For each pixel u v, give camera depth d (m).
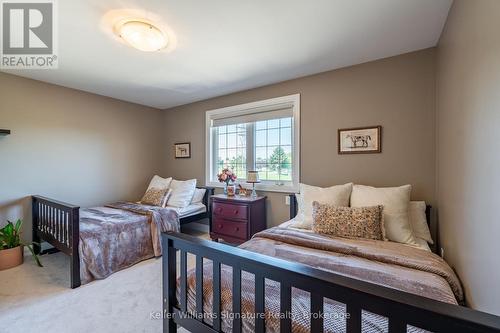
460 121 1.46
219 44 2.19
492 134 1.02
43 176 3.14
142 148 4.32
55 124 3.26
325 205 2.20
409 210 2.14
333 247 1.69
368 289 0.70
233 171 3.78
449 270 1.47
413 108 2.35
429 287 1.21
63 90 3.33
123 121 4.05
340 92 2.74
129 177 4.13
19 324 1.69
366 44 2.21
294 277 0.84
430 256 1.63
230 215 3.16
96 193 3.69
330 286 0.76
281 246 1.79
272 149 3.38
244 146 3.66
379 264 1.47
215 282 1.09
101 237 2.47
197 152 4.14
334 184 2.79
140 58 2.46
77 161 3.48
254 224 3.08
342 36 2.07
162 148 4.64
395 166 2.44
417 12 1.73
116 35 2.02
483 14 1.10
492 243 1.04
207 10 1.70
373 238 1.93
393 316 0.66
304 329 0.91
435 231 2.23
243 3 1.63
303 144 3.01
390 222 2.01
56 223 2.54
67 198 3.37
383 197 2.13
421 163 2.31
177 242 1.24
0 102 2.80
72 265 2.22
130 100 4.05
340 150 2.74
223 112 3.76
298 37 2.08
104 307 1.90
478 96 1.17
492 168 1.02
